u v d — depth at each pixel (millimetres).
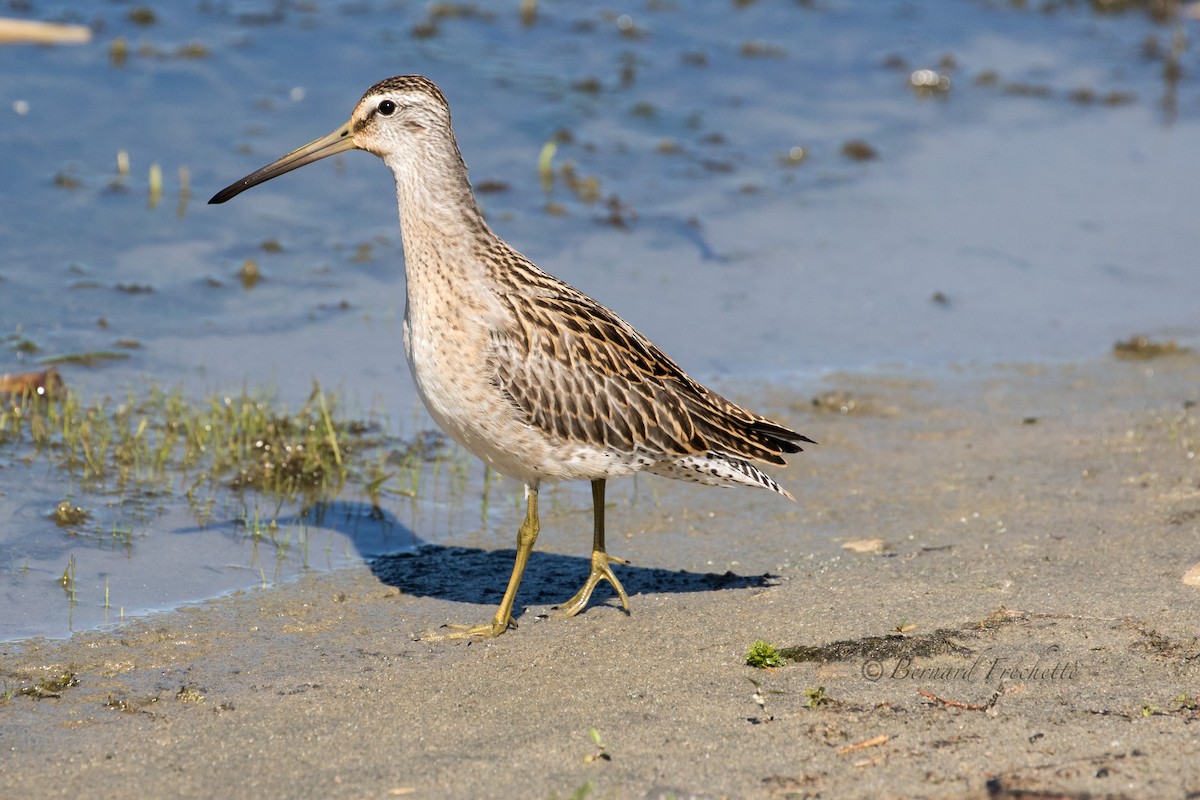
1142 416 14023
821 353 15586
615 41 23438
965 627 9375
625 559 11125
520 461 9844
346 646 9586
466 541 11570
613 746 7941
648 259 17391
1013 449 13289
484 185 18562
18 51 20312
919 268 17719
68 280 15688
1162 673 8617
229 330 15125
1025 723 7996
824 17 25438
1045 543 11023
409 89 9766
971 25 26016
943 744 7793
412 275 9703
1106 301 17109
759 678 8789
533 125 20359
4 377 13312
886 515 11898
